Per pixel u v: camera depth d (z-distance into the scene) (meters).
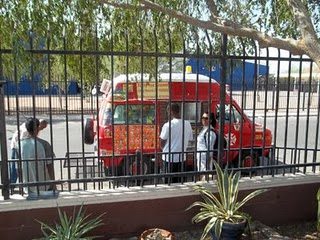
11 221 3.75
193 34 4.70
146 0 3.50
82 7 4.14
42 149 4.56
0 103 3.62
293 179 4.75
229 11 4.51
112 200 4.03
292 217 4.84
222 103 4.36
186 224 4.34
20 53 3.53
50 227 3.72
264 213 4.68
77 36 4.23
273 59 4.40
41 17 3.87
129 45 4.62
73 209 3.92
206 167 4.60
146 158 5.34
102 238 4.05
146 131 5.95
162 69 5.53
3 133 3.67
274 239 4.21
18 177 4.19
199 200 4.36
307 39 3.06
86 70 4.64
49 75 3.76
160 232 3.89
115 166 5.09
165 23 4.73
